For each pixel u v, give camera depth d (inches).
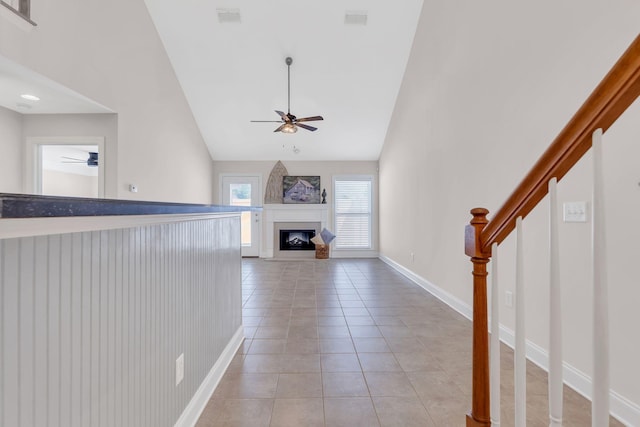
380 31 176.1
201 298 68.6
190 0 161.5
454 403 68.9
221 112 234.8
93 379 34.3
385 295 157.3
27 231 23.0
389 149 246.8
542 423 61.6
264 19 169.6
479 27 109.7
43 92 120.9
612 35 62.6
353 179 294.4
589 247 67.7
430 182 156.9
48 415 28.2
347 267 240.1
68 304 30.7
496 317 40.4
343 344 99.0
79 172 259.8
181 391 58.2
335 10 165.2
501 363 84.4
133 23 155.9
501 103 97.7
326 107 229.5
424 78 163.6
